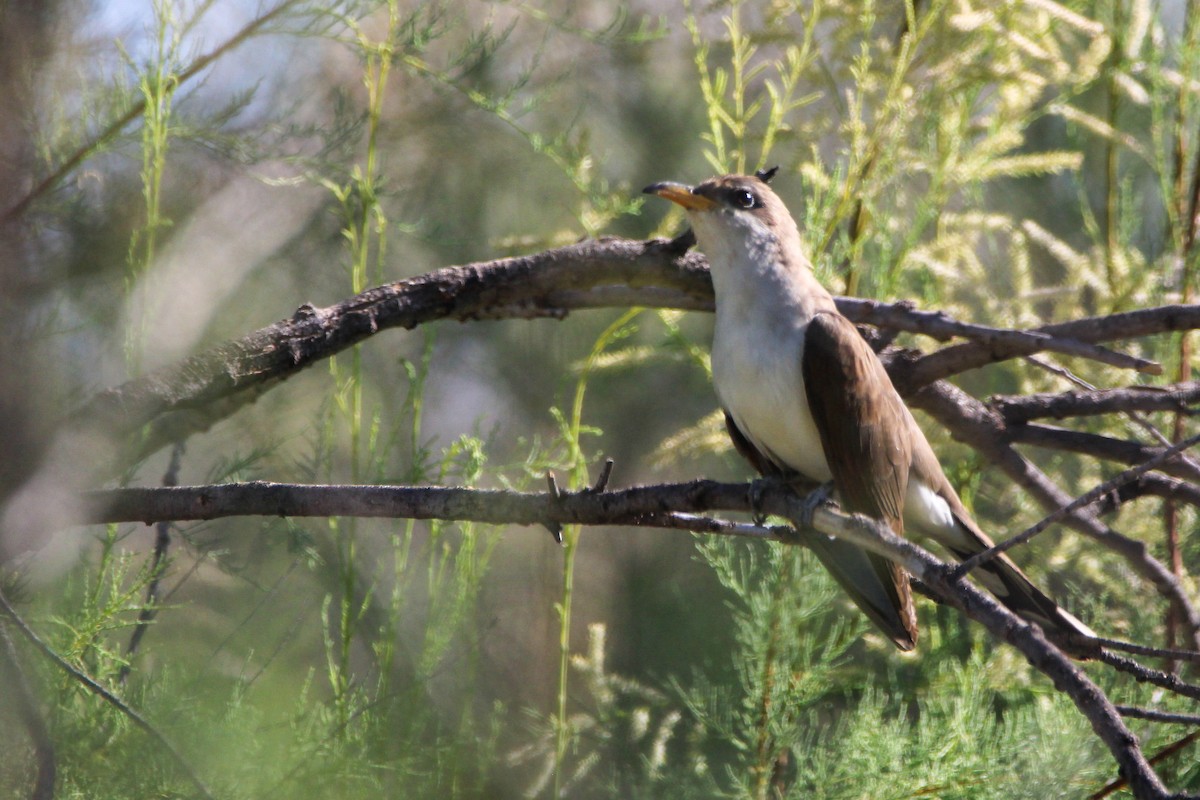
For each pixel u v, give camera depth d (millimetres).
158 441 9234
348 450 13133
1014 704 9922
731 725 10086
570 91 13719
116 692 8008
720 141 10117
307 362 8938
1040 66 11328
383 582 10844
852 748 9031
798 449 9133
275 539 9781
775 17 10258
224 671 9828
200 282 12195
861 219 10656
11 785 7301
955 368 9633
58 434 6785
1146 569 9617
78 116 9023
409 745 8844
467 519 7090
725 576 10531
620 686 11234
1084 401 9727
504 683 12734
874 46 10578
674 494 7152
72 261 9320
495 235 13797
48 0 7637
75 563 8609
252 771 8117
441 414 14656
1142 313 9359
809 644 9578
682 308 10117
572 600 13727
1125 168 13766
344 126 10383
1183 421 11000
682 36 13922
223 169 11570
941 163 10320
